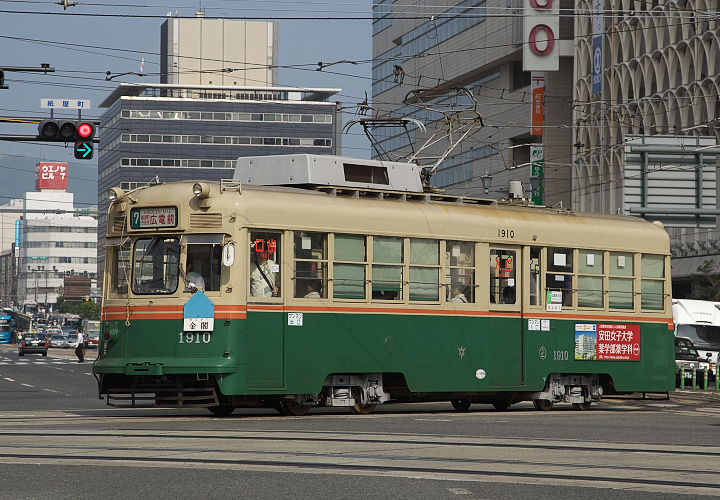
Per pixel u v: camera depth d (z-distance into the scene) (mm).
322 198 24047
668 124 72062
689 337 49656
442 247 25656
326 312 23688
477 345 26141
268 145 183875
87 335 127062
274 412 25594
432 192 27000
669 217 43219
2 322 179375
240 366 22438
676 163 43906
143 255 23203
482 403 29438
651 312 29812
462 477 13039
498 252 26750
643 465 14484
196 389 22422
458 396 26625
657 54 74250
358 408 24734
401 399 26234
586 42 84188
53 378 54062
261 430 18906
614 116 79312
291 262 23281
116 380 23531
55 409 27859
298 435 17875
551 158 91688
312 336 23484
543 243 27547
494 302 26578
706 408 29984
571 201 87000
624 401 33656
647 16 69625
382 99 117375
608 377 29094
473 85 102500
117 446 15984
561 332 27781
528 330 27141
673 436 19234
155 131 181875
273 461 14234
